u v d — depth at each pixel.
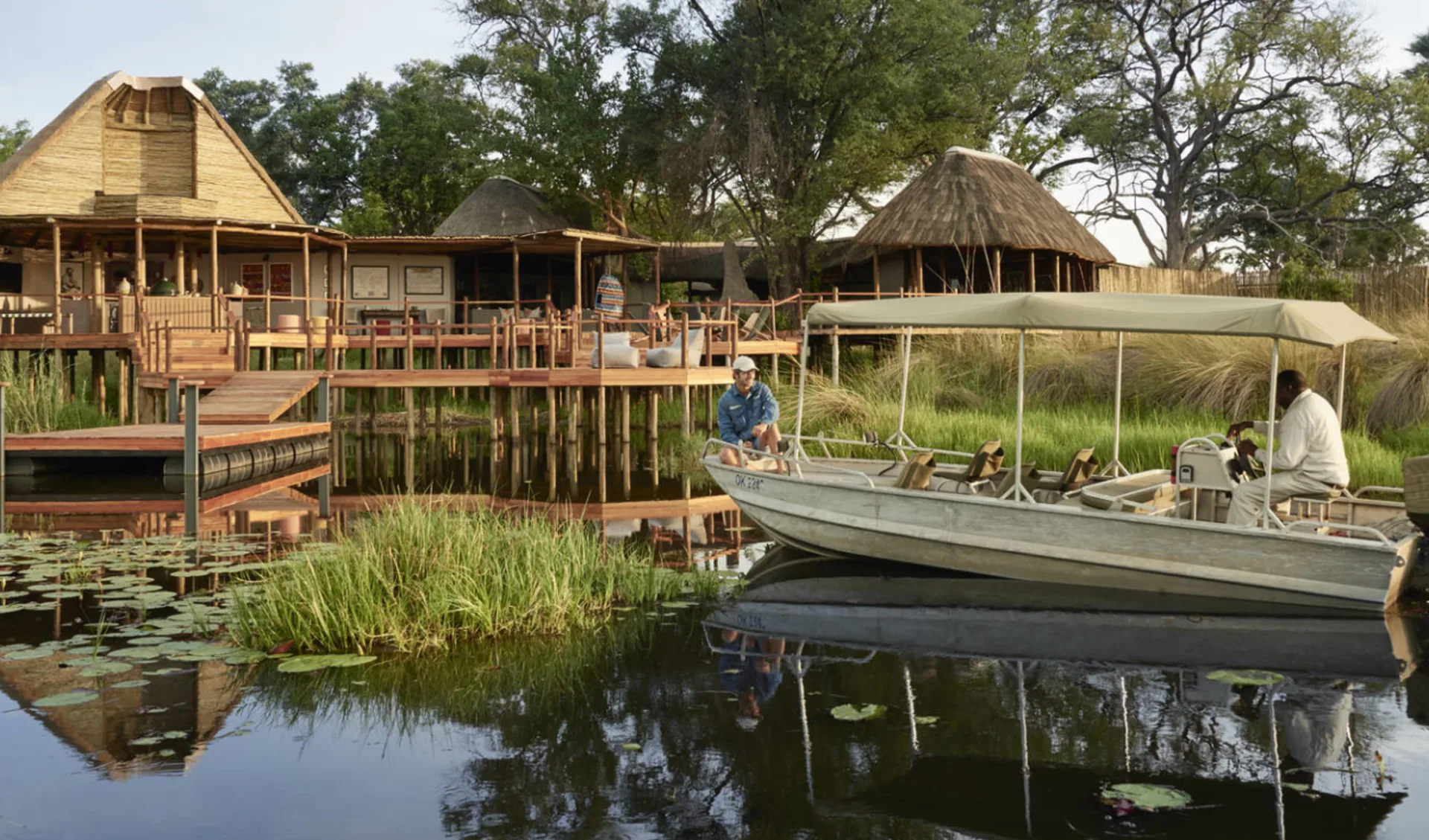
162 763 4.68
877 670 6.09
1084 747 4.88
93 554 9.04
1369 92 39.03
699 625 7.12
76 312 22.88
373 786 4.41
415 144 40.91
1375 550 7.35
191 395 13.56
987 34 36.00
